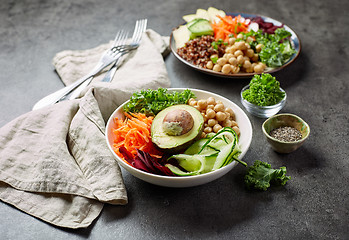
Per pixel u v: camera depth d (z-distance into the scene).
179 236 0.48
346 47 0.83
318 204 0.52
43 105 0.66
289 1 1.01
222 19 0.78
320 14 0.95
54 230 0.49
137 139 0.54
